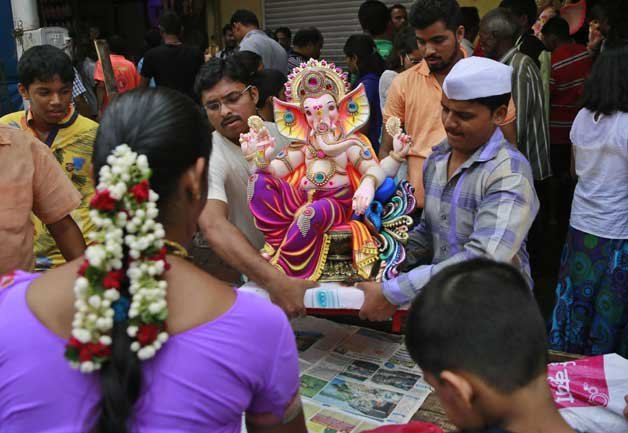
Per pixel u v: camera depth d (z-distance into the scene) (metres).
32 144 1.68
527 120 3.28
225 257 1.98
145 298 0.82
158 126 0.89
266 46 4.38
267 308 0.92
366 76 3.88
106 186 0.85
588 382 1.53
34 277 0.94
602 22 3.56
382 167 2.04
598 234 2.52
